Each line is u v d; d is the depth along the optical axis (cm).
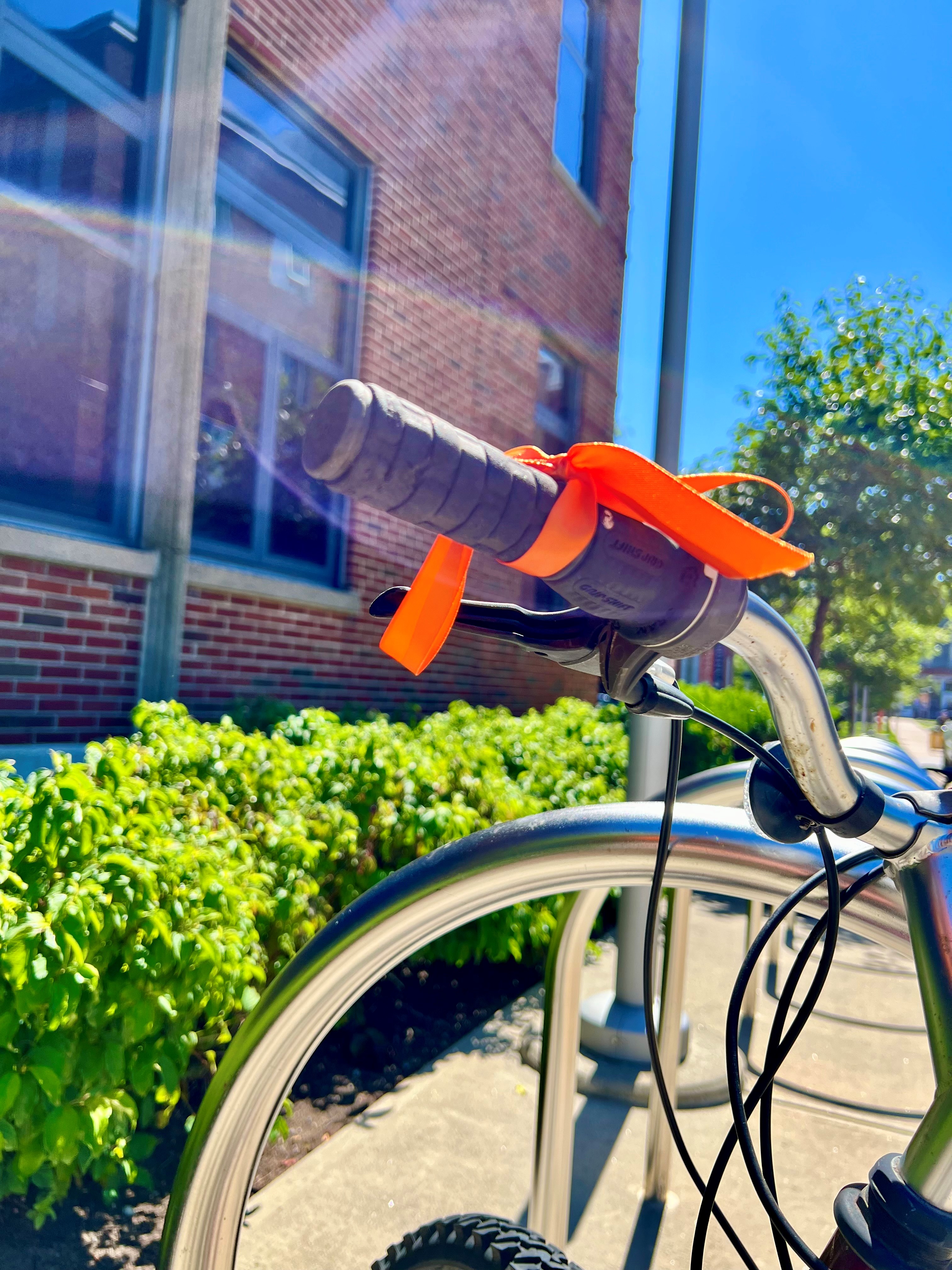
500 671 768
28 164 439
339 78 582
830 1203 229
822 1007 374
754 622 52
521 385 787
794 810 62
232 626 522
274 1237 205
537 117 799
